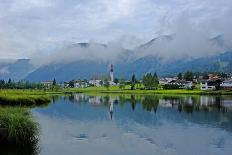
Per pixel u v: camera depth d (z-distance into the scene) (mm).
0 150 29906
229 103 101312
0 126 30562
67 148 33062
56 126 50000
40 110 75625
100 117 63969
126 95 173500
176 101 114125
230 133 43031
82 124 52844
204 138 39250
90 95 179750
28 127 31297
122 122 55781
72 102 113625
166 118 61406
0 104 73812
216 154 30984
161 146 34594
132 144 35781
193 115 66375
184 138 39438
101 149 32875
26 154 29344
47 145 34250
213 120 57500
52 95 169625
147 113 71750
